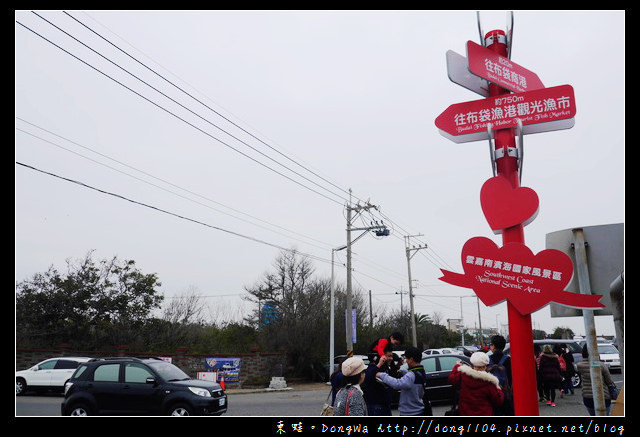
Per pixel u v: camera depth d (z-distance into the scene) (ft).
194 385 35.17
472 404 16.47
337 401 15.87
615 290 13.14
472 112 15.46
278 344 99.81
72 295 87.20
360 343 109.81
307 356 96.94
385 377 18.29
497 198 14.38
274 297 124.26
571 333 186.19
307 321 102.01
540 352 49.83
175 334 96.32
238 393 73.67
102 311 89.10
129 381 35.14
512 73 15.53
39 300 84.89
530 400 13.37
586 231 15.51
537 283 13.60
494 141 15.38
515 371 13.62
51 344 83.56
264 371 88.99
